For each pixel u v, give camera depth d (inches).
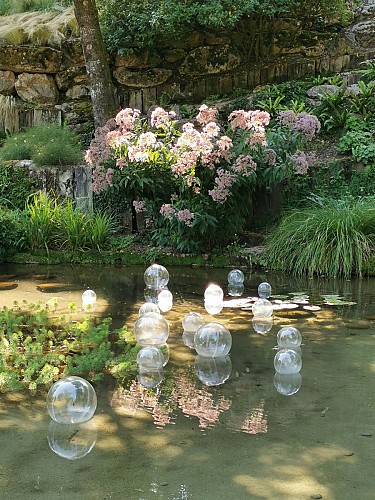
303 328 178.9
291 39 443.8
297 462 99.0
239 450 103.3
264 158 271.3
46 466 98.7
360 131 343.0
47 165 355.9
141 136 264.8
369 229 271.0
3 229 306.5
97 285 245.6
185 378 138.8
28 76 442.0
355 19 459.8
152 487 91.7
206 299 210.4
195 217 271.0
